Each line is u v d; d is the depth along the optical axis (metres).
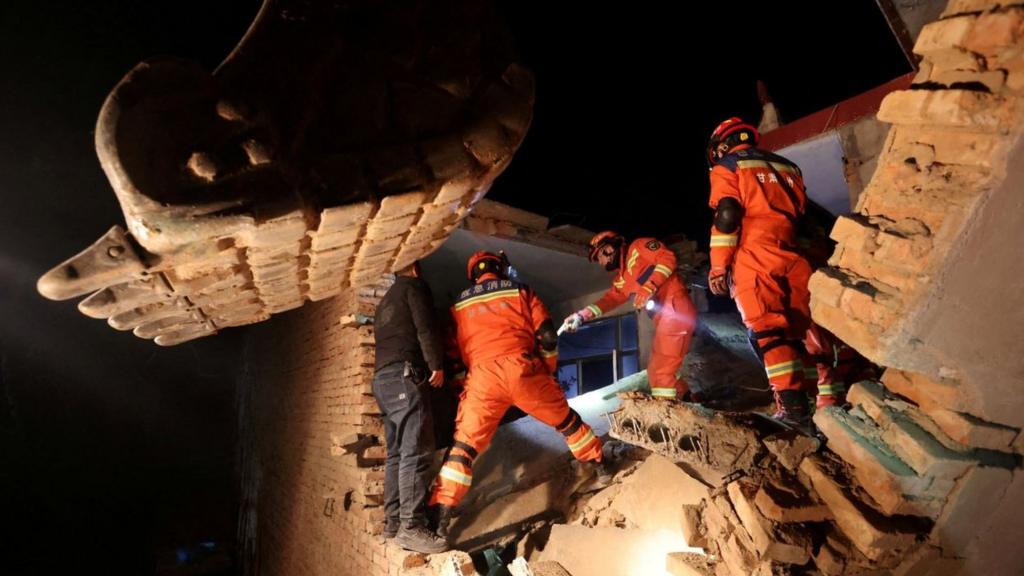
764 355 3.13
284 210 1.38
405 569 3.60
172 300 1.85
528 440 5.09
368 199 1.50
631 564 3.01
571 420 3.78
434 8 1.70
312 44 1.50
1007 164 1.56
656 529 3.19
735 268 3.23
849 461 2.11
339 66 1.52
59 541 13.41
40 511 13.34
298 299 2.52
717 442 2.97
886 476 1.89
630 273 4.43
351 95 1.53
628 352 7.67
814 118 5.39
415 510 3.59
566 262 6.65
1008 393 1.81
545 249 6.07
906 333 1.79
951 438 1.88
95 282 1.35
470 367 3.75
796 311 3.20
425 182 1.59
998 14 1.55
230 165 1.32
